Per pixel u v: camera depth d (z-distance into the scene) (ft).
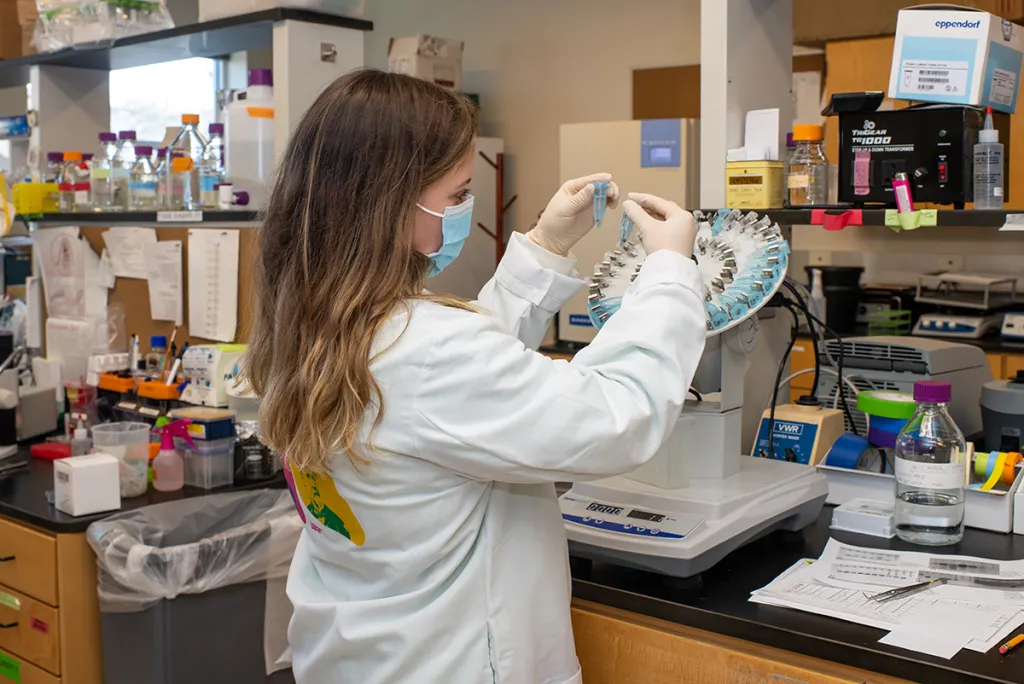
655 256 4.10
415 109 3.83
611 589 4.87
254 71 8.73
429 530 3.88
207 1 8.57
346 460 3.85
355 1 8.21
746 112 6.70
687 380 3.92
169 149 9.33
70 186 10.18
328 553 4.23
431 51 15.99
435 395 3.66
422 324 3.72
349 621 4.03
